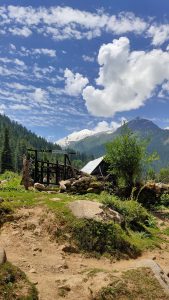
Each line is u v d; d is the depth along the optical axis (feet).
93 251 40.55
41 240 40.47
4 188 64.85
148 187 86.99
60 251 39.04
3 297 26.37
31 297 27.48
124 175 87.61
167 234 58.08
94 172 111.65
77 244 40.83
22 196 52.65
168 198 87.10
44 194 56.34
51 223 42.98
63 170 99.04
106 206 50.11
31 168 93.71
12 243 38.63
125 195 84.38
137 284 31.99
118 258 40.70
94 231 42.63
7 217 43.37
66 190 74.38
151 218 64.28
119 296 30.09
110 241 42.39
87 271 34.50
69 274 34.12
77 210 45.39
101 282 31.22
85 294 30.19
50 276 32.83
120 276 32.76
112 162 88.53
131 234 48.70
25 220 43.75
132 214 56.80
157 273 34.45
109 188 80.33
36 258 36.27
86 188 76.64
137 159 86.48
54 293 29.55
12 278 28.50
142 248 45.24
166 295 31.78
